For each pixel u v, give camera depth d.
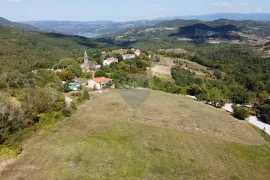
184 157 31.89
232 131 44.97
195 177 27.23
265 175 30.98
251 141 41.25
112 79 86.56
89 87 79.31
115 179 25.17
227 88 98.19
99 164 27.73
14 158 27.78
